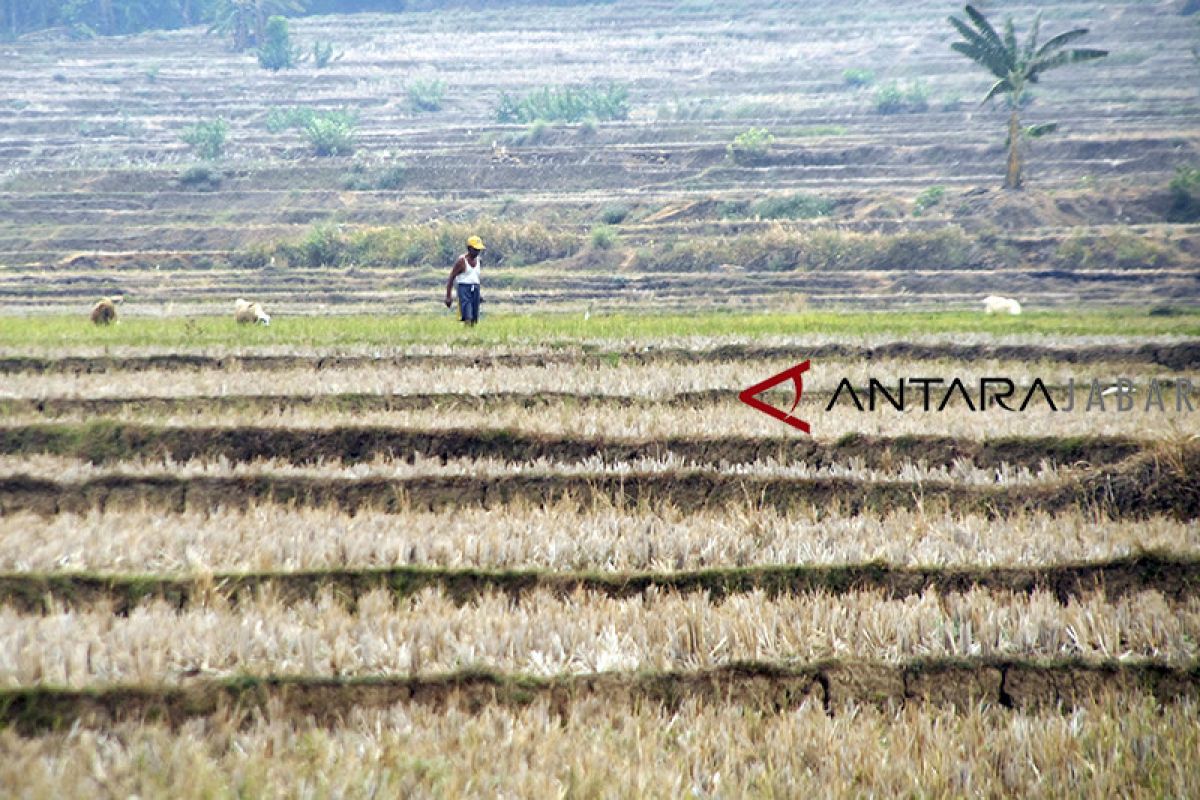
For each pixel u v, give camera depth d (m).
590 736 20.61
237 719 20.86
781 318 97.88
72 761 18.38
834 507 38.38
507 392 53.25
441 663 23.58
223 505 37.94
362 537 30.81
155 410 50.97
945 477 39.72
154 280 184.88
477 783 18.52
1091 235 175.50
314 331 78.06
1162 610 26.36
